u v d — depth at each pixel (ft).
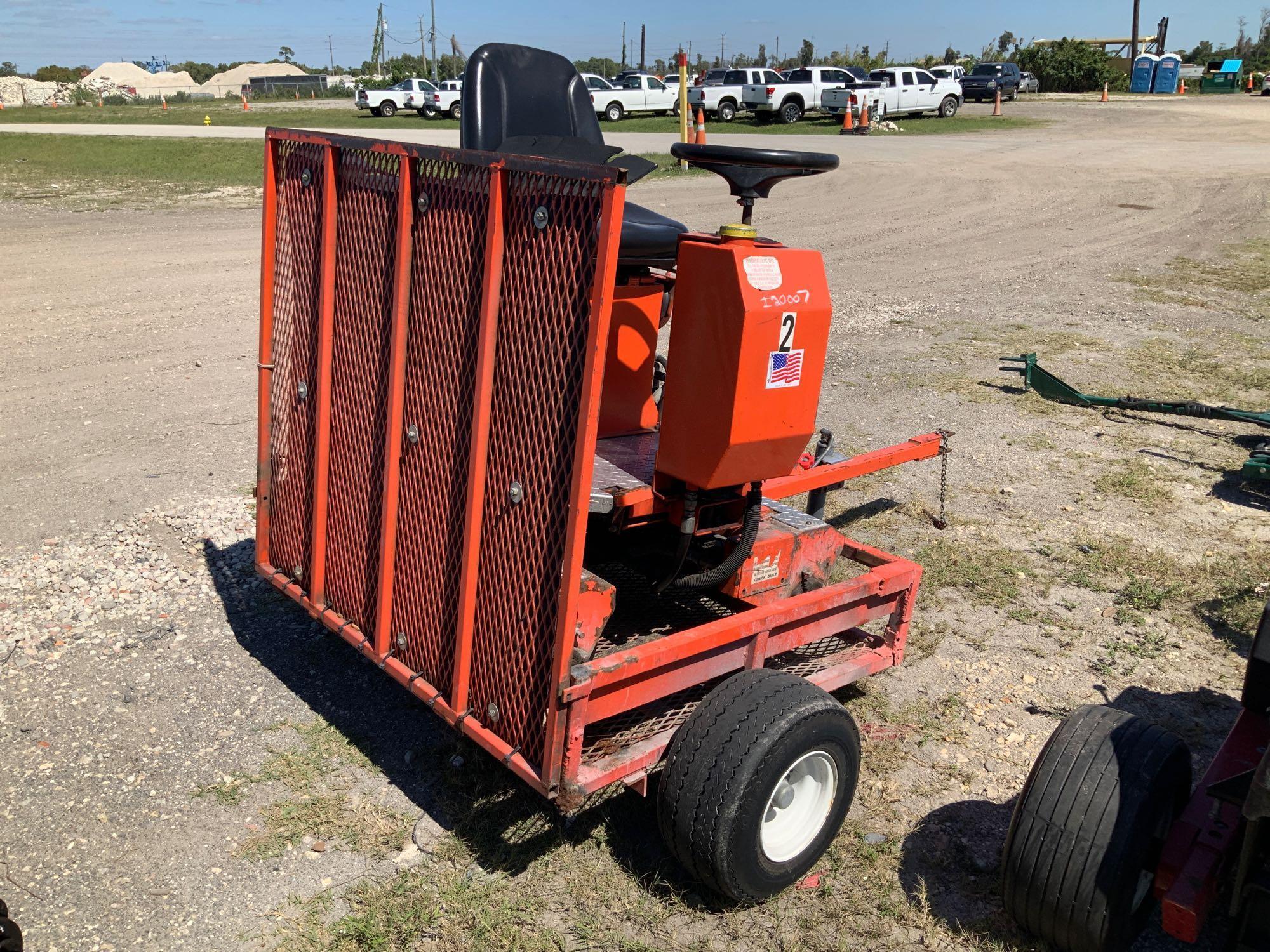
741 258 9.37
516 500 9.61
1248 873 8.36
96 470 21.52
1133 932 9.79
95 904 10.27
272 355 13.14
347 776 12.29
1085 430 25.93
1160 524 20.36
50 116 140.77
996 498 21.43
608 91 114.62
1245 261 49.16
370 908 10.28
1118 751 9.47
